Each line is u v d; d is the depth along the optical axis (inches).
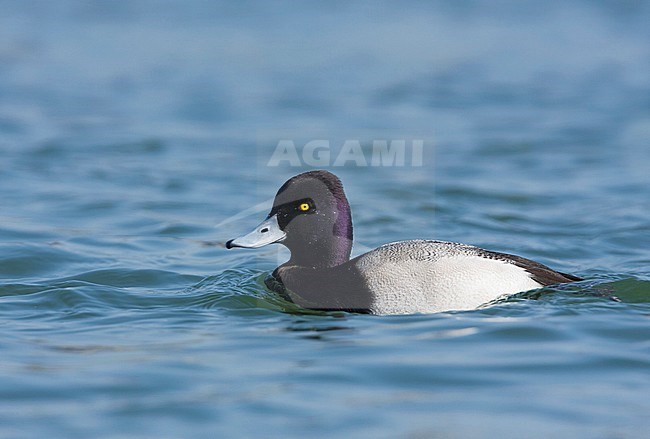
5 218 556.7
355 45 1158.3
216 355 309.7
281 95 947.3
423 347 313.4
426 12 1328.7
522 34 1212.5
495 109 900.6
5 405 267.3
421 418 257.6
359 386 280.5
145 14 1320.1
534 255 486.0
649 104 910.4
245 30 1226.0
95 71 1047.6
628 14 1309.1
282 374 290.0
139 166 703.1
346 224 390.6
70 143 769.6
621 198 614.2
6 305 378.9
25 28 1234.6
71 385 282.0
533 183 660.1
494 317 344.2
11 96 937.5
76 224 549.0
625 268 448.5
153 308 377.1
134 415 259.6
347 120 841.5
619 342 316.5
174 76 1029.8
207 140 782.5
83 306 376.5
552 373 289.6
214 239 522.0
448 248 376.5
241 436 246.7
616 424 254.4
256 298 385.7
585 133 808.3
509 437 246.7
